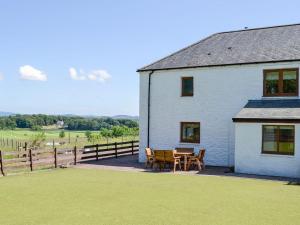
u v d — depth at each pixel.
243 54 22.20
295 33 22.94
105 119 114.88
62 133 58.00
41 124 123.75
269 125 18.81
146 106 24.69
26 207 11.57
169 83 23.89
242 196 13.22
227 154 21.94
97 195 13.35
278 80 20.53
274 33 23.91
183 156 20.67
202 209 11.32
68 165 22.23
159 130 24.22
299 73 19.83
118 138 51.78
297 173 17.95
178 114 23.61
